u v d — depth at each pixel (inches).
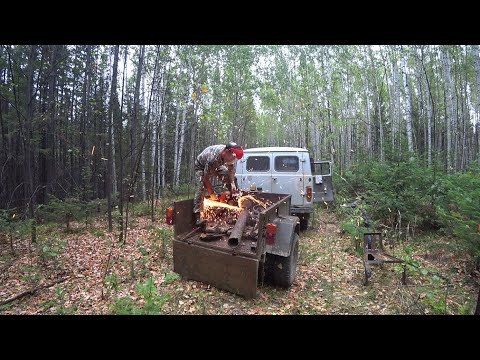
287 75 946.1
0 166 432.8
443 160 483.2
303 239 285.1
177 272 172.9
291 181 290.4
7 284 176.2
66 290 168.2
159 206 466.9
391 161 329.4
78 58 564.1
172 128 674.2
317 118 791.7
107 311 143.0
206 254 161.2
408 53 529.7
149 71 441.7
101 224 350.9
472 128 893.8
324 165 423.8
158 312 135.3
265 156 299.7
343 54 714.8
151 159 564.7
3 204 424.5
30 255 227.6
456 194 210.2
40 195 501.4
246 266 148.0
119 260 219.6
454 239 227.1
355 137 872.9
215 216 194.9
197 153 735.7
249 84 813.2
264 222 152.0
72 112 607.8
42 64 357.7
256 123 1407.5
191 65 514.0
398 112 635.5
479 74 318.3
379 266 205.6
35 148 414.6
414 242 252.8
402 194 278.7
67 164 559.5
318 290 172.7
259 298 157.4
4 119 409.1
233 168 199.3
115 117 404.2
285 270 167.8
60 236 291.4
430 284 173.9
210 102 679.1
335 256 234.1
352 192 427.2
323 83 721.0
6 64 376.2
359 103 915.4
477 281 175.6
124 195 480.1
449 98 633.6
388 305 152.1
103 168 506.6
